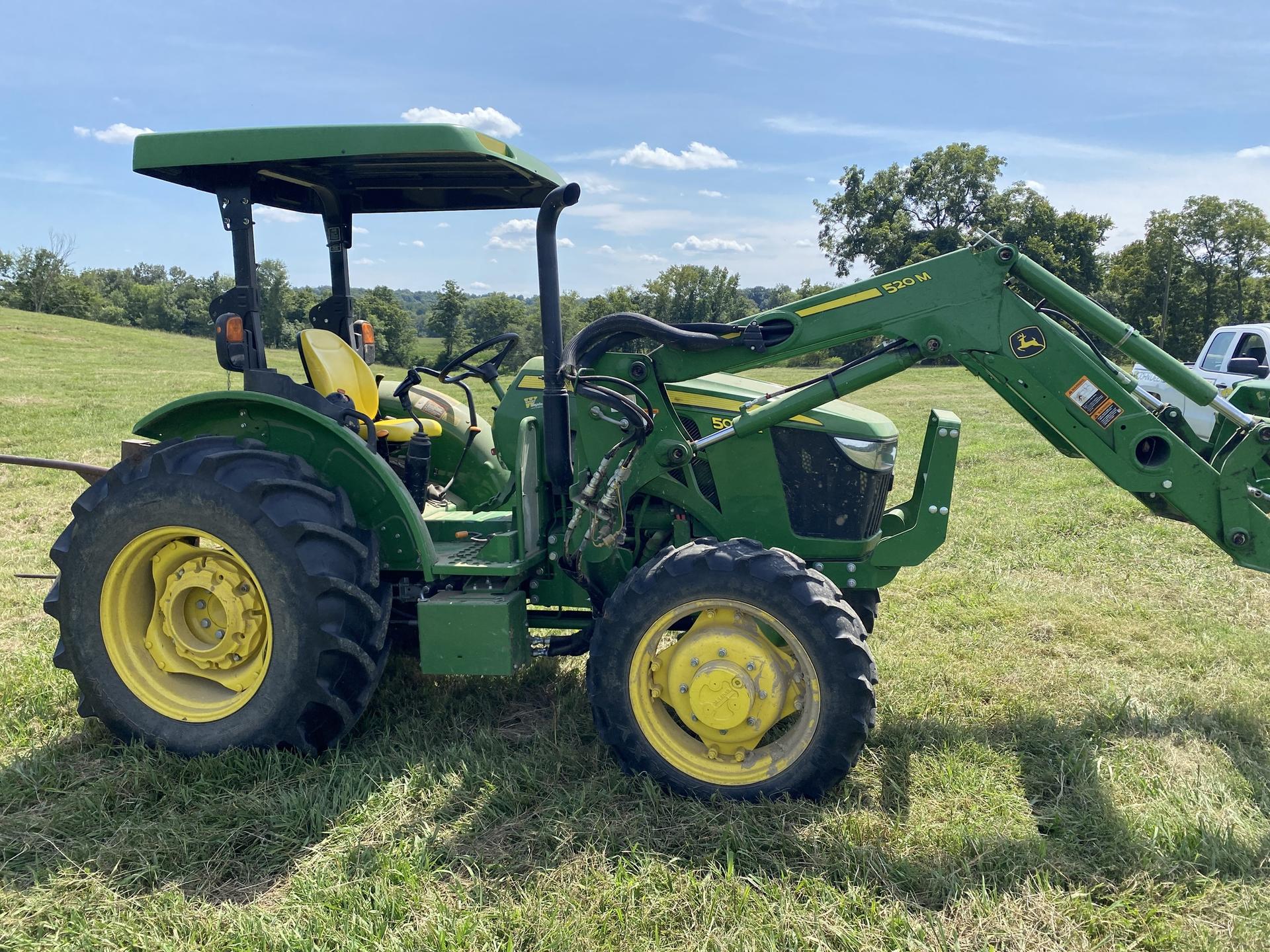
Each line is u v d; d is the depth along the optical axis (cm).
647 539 354
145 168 310
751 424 321
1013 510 723
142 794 288
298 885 241
